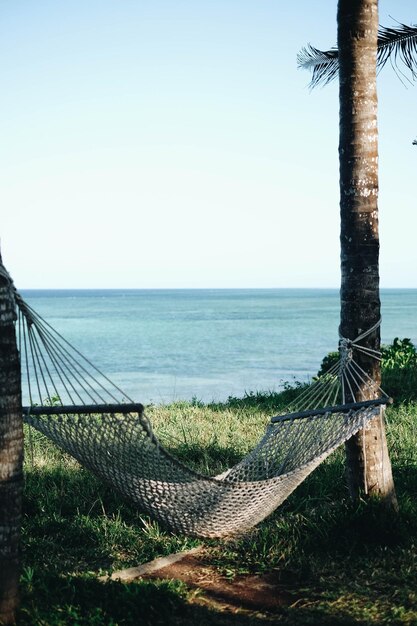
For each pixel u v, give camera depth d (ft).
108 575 15.67
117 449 15.37
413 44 31.01
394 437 28.99
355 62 18.72
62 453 27.61
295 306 496.64
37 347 14.73
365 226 18.71
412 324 231.71
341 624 13.34
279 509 20.47
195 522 16.65
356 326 18.76
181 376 100.27
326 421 18.08
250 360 126.00
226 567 16.47
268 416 36.27
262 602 14.53
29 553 17.01
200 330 227.20
